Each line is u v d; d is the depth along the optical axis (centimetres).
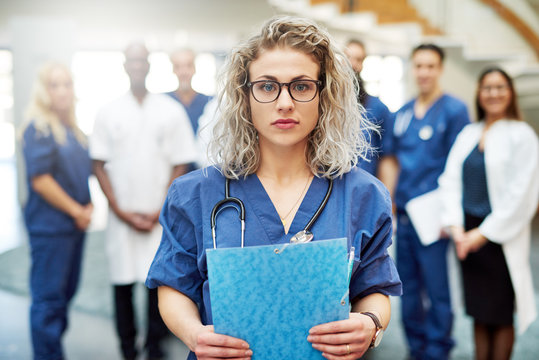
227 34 516
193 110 283
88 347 256
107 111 233
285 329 82
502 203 199
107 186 235
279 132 88
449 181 216
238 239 90
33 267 226
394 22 572
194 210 94
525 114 566
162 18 520
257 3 495
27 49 440
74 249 236
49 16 510
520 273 200
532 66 562
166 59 533
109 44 552
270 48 88
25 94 445
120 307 239
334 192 94
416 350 240
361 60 221
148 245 238
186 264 95
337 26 511
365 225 94
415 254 239
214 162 96
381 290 95
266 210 92
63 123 234
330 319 82
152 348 240
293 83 87
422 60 239
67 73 231
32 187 220
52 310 226
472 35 604
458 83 553
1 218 591
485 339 210
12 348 254
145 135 233
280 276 81
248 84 90
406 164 241
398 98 573
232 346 81
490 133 206
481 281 203
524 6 599
